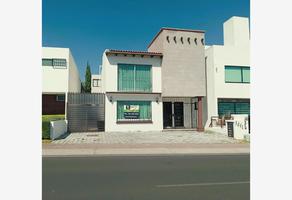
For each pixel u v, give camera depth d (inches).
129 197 228.7
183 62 876.6
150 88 868.0
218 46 944.3
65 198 225.9
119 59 850.1
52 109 997.2
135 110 857.5
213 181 284.0
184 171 335.0
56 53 954.7
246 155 476.1
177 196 231.5
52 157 441.7
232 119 735.1
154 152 489.1
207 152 500.1
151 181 283.6
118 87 845.2
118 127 840.3
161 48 884.0
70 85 1010.1
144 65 869.2
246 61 965.8
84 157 442.6
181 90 869.2
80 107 845.8
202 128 879.1
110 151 492.1
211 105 948.6
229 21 1048.2
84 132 823.1
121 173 322.3
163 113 926.4
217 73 935.0
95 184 270.8
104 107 853.8
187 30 886.4
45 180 286.7
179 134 782.5
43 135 623.5
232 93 943.7
